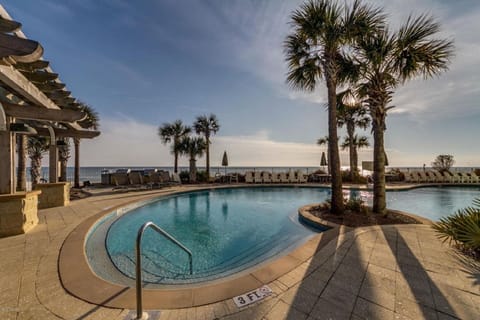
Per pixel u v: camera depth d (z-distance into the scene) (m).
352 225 4.14
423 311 1.56
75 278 2.04
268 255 3.33
